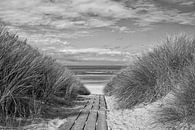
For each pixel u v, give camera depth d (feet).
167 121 15.12
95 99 34.96
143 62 25.66
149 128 15.88
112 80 46.62
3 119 14.80
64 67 44.80
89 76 150.51
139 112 20.45
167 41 26.11
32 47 28.22
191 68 17.13
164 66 23.13
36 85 19.17
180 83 17.43
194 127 13.26
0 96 15.11
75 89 36.63
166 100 18.63
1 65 16.08
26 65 18.07
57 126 16.46
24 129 14.61
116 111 23.36
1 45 17.06
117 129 16.72
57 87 24.81
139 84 23.99
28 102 17.44
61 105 24.88
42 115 18.31
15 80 16.40
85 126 16.74
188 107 14.56
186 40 25.14
